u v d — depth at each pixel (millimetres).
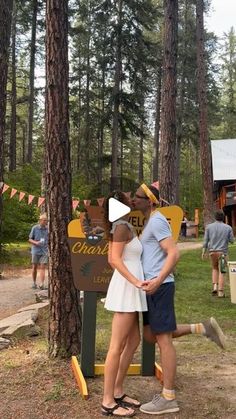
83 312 4941
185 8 36406
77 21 38219
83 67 38375
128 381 4930
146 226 4266
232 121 49062
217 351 6164
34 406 4352
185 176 45812
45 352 5730
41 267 11633
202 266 14727
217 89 39438
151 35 38188
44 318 7781
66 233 5383
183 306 9117
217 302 9516
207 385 4898
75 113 37562
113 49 30625
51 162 5367
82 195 26500
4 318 8203
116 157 30828
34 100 37969
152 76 36375
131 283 4035
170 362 4164
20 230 21500
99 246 4875
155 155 39844
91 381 4879
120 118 30719
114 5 29984
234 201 31469
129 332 4215
